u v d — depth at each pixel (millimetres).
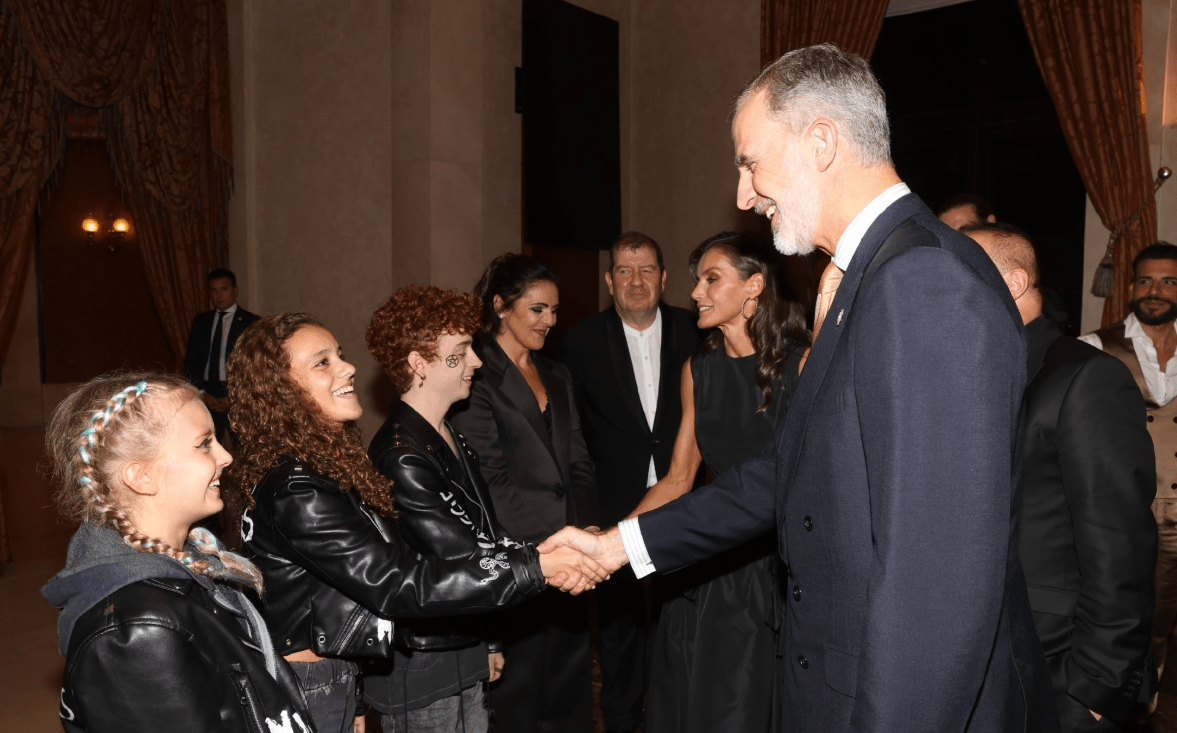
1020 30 5164
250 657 1233
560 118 6105
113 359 9484
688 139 6332
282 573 1604
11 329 8641
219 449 1344
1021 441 1732
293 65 6426
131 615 1109
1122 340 2998
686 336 3365
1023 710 1194
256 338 1650
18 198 5758
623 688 3055
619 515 3270
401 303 1987
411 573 1593
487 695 2127
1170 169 4449
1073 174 5008
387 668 1903
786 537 1271
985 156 5348
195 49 6516
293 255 6500
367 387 6215
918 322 1010
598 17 6293
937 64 5520
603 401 3295
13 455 7746
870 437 1038
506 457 2578
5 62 5625
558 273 6375
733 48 6074
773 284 2154
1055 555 1718
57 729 3002
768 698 2168
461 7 5648
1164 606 2834
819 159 1187
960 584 963
